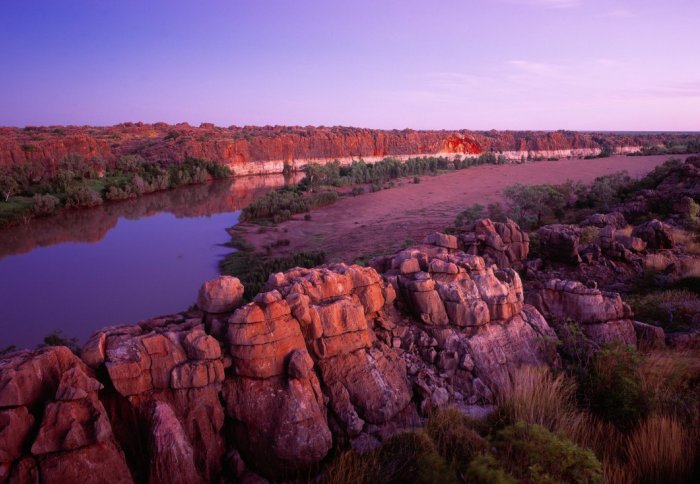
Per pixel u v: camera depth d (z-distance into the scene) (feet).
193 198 324.60
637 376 26.84
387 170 385.70
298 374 21.18
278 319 21.94
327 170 371.56
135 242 196.54
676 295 49.93
